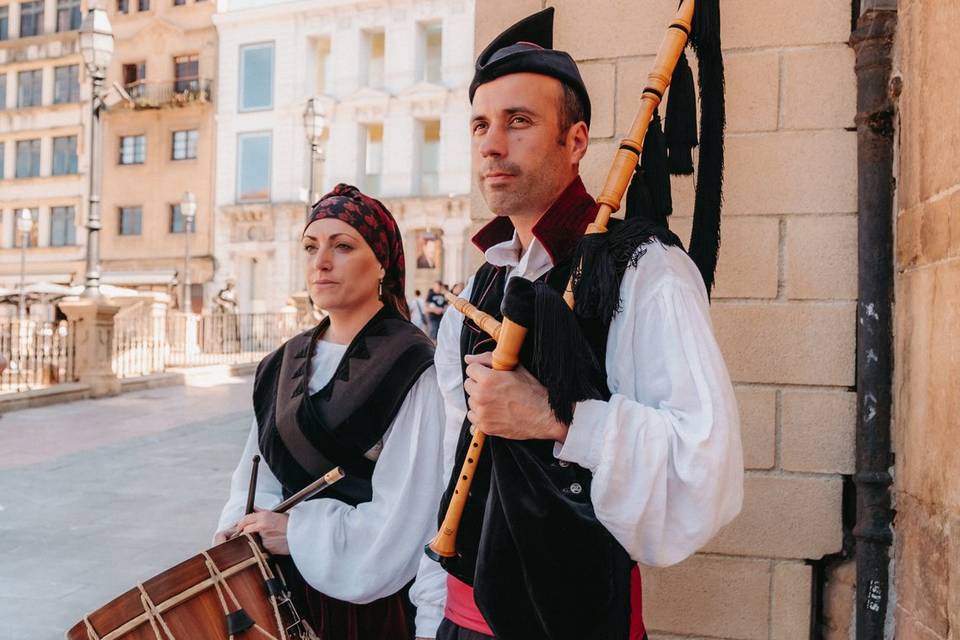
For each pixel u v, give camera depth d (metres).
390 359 1.96
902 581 1.95
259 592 1.73
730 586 2.28
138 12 30.89
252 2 29.39
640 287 1.28
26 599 3.98
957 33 1.63
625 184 1.42
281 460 1.99
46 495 6.07
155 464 7.19
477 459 1.42
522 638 1.26
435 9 26.88
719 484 1.16
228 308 22.50
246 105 29.19
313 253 2.09
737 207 2.29
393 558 1.82
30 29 33.12
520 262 1.52
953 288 1.63
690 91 1.73
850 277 2.21
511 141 1.42
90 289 11.94
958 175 1.61
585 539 1.22
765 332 2.26
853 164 2.22
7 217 32.91
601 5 2.45
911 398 1.90
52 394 10.87
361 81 28.11
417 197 26.66
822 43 2.24
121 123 30.77
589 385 1.21
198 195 29.77
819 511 2.22
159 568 4.46
